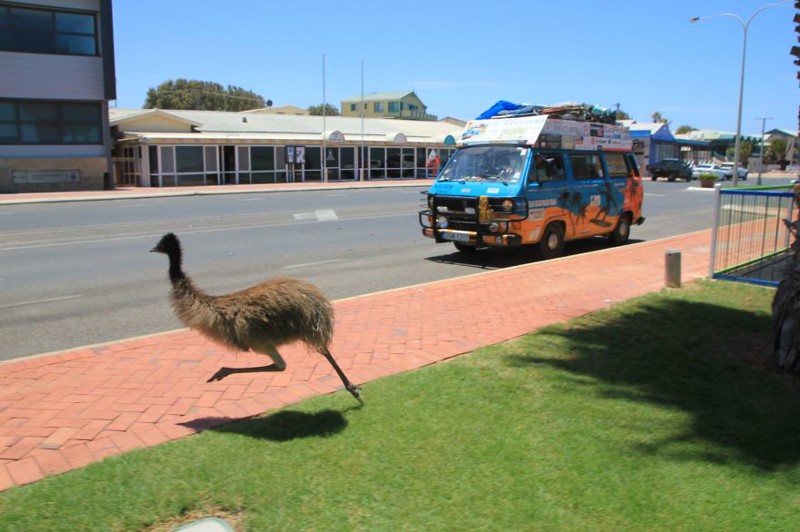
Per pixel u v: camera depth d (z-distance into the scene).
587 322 7.30
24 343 6.97
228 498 3.55
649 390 5.25
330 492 3.63
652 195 34.53
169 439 4.27
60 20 30.77
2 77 29.62
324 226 17.86
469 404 4.89
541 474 3.88
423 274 11.05
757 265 10.39
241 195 30.22
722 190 9.83
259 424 4.50
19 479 3.74
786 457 4.14
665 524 3.42
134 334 7.35
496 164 12.02
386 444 4.21
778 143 79.56
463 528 3.34
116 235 15.71
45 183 30.95
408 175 45.94
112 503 3.47
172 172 35.47
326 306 4.58
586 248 14.46
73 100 31.53
